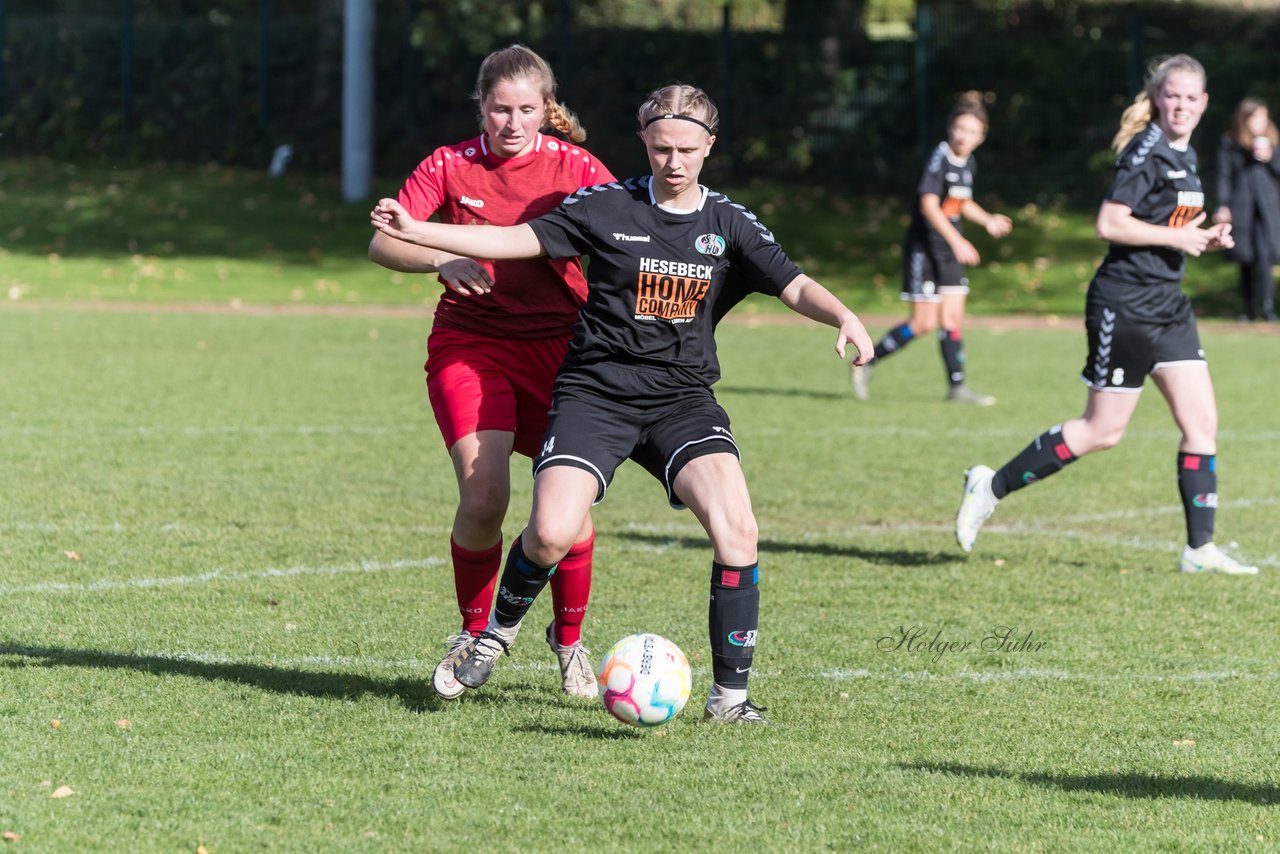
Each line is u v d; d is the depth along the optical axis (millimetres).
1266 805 15961
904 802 15805
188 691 19266
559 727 18344
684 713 19156
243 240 96688
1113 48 105062
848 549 29734
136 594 24594
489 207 19547
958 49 107688
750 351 65125
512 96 18875
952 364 50594
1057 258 91000
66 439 39562
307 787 15898
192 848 14195
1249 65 102500
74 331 64625
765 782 16359
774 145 110438
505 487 18844
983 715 19125
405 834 14664
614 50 111500
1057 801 15945
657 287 17859
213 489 33812
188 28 122938
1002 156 106062
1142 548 30312
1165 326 27328
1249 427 46281
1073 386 54938
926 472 38156
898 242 94688
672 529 31484
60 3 143750
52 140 126000
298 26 121500
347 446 40000
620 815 15266
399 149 116812
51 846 14109
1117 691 20344
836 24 109625
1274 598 26094
